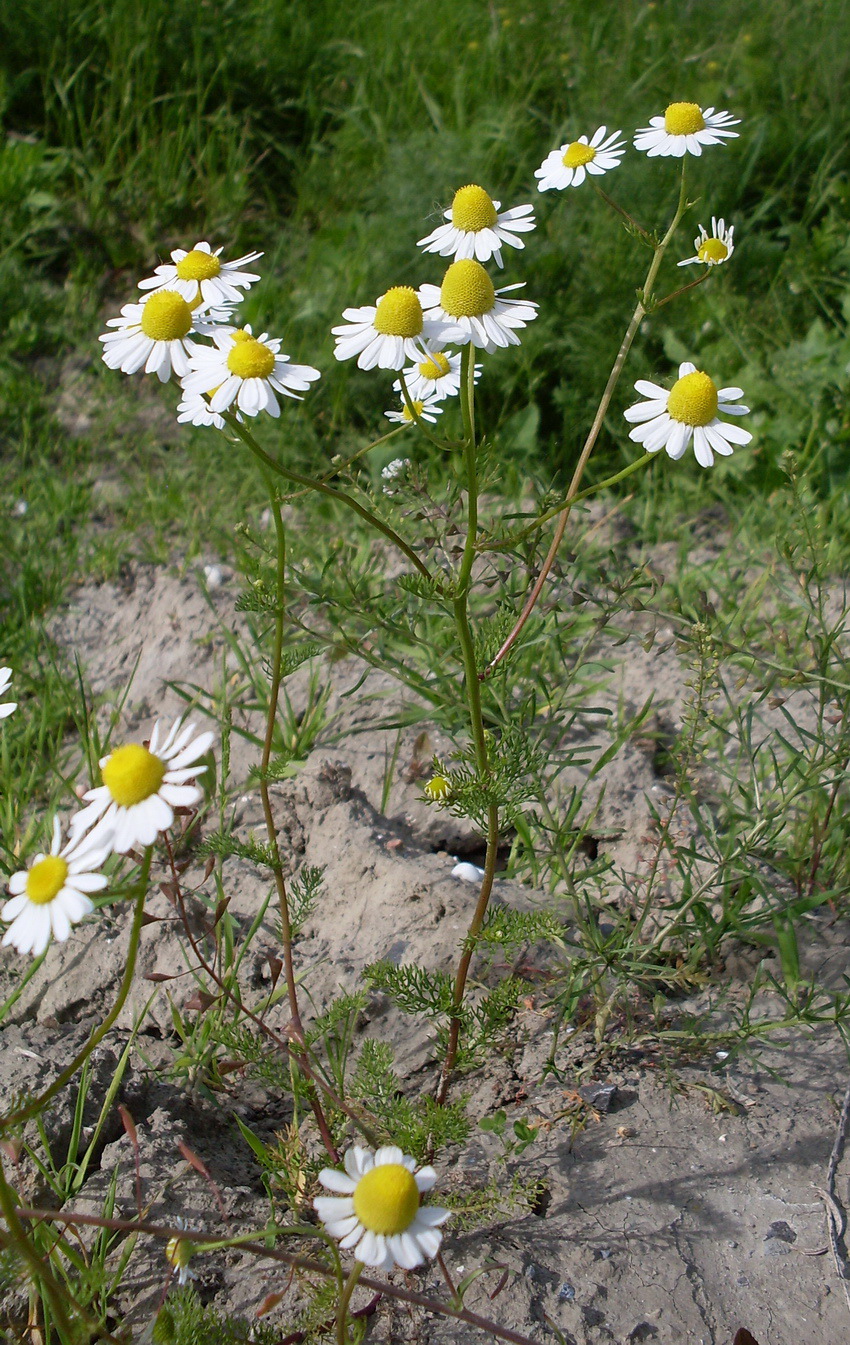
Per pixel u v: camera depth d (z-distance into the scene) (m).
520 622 0.34
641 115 0.78
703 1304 0.30
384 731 0.47
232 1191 0.33
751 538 0.57
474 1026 0.36
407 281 0.67
